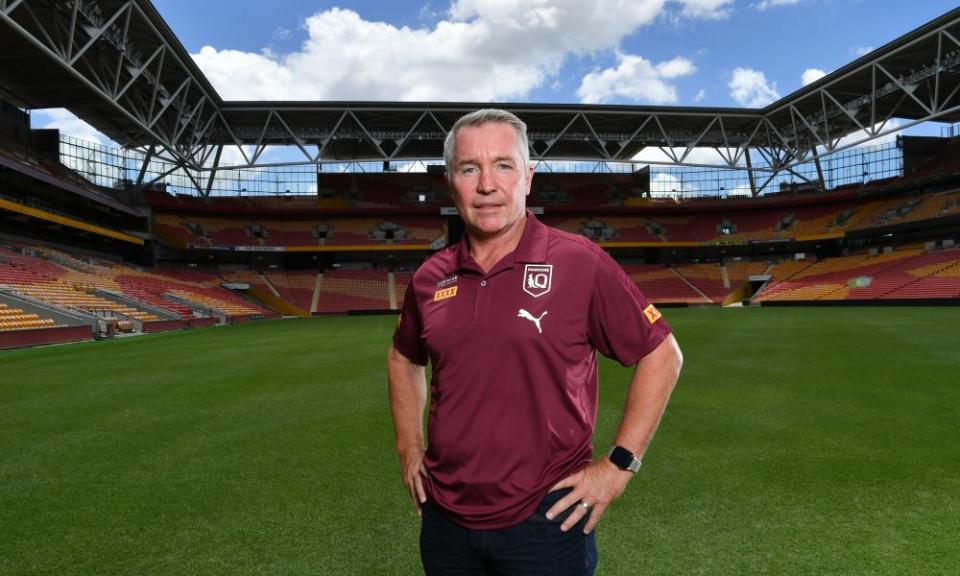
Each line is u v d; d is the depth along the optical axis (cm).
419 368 200
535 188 5884
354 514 396
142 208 4459
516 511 150
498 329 151
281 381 1028
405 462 186
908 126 3391
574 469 158
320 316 4484
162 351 1636
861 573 304
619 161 4812
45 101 3512
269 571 319
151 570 323
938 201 4375
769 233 5234
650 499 411
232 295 4331
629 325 158
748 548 334
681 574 306
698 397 795
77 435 643
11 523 392
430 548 166
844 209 5091
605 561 321
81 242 3897
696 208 5462
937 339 1520
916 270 4012
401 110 4256
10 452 575
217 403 823
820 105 4291
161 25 2792
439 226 5447
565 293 154
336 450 558
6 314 1947
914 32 3141
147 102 3628
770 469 474
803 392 824
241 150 4341
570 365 155
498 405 152
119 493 447
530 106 4284
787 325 2216
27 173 2811
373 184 5725
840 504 397
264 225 5231
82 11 2333
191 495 439
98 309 2459
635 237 5425
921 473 458
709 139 5094
